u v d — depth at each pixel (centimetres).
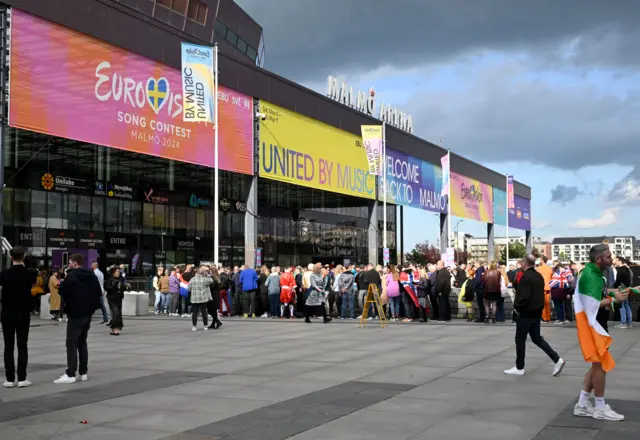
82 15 2711
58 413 819
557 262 2073
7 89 2433
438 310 2406
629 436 664
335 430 708
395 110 6169
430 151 5934
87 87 2738
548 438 661
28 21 2506
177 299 2883
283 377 1066
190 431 714
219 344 1591
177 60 3188
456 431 695
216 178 3064
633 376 1034
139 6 4059
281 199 5953
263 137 3738
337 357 1309
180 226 4862
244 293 2680
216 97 3062
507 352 1362
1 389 991
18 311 1008
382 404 842
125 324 2312
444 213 6216
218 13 4931
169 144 3131
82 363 1066
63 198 3912
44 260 3753
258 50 5959
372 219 4991
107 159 4206
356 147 4712
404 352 1382
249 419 768
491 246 7725
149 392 953
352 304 2500
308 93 4153
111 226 4250
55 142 3719
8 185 3594
